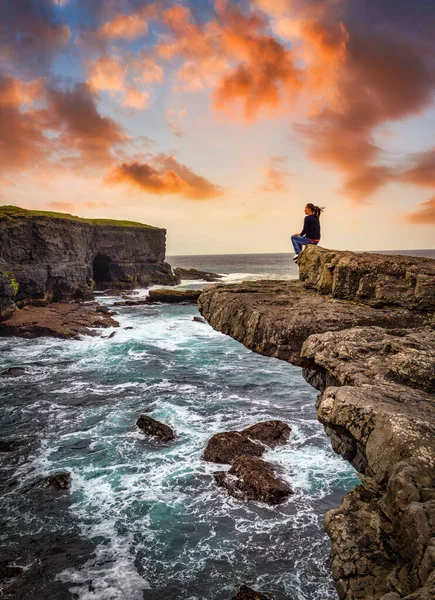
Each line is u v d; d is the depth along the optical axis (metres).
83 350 34.62
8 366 29.86
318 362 6.09
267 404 22.69
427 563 2.81
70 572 11.30
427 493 3.34
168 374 28.09
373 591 3.17
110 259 77.88
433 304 6.94
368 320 6.96
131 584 10.95
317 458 16.88
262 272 145.12
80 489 14.97
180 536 12.66
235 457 16.73
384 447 4.00
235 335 8.17
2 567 11.42
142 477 15.73
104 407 22.34
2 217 47.47
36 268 51.06
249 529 12.96
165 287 86.19
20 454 17.44
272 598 10.53
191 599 10.55
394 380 5.21
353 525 3.81
